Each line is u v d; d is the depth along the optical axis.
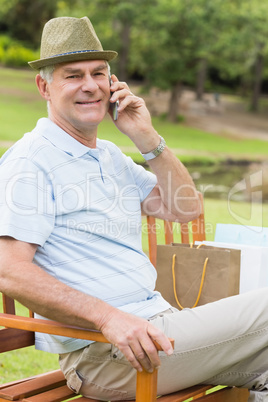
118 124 3.37
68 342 2.91
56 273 2.88
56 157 2.97
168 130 35.69
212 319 2.85
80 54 3.02
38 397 2.86
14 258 2.70
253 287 3.76
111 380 2.82
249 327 2.88
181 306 3.52
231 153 29.97
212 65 47.56
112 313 2.55
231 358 2.89
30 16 45.94
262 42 40.19
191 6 33.72
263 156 30.16
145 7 34.34
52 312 2.62
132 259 3.08
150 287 3.13
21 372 4.50
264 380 2.95
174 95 38.75
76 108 3.06
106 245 3.03
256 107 47.06
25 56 44.44
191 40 34.38
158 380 2.80
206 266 3.45
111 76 3.30
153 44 35.44
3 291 2.69
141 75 46.78
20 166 2.86
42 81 3.17
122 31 36.72
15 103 33.22
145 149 3.39
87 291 2.90
